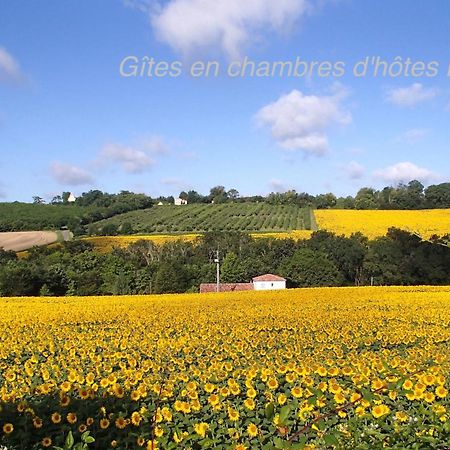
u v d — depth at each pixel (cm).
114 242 8244
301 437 652
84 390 882
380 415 648
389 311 2642
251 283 6262
